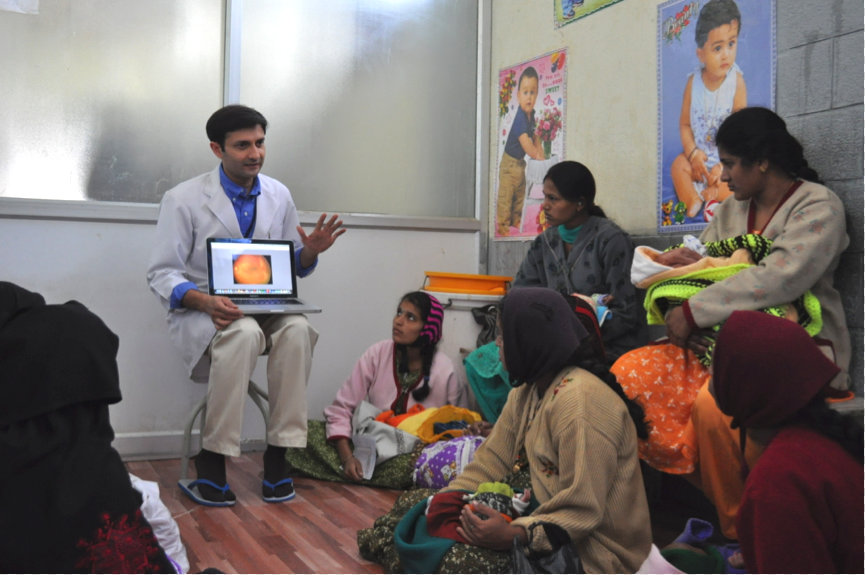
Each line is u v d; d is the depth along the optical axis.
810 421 1.43
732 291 2.40
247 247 3.16
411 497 2.38
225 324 2.92
